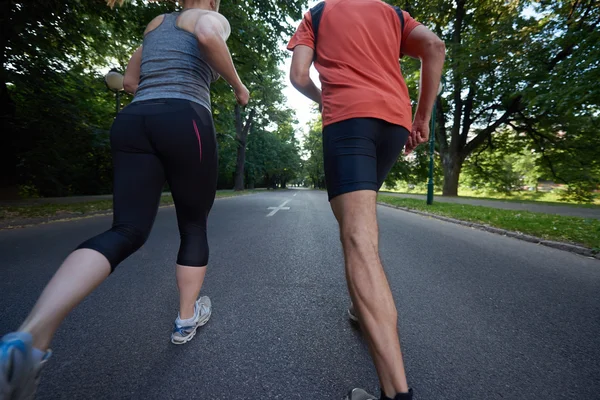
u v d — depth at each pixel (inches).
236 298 92.8
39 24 330.6
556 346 68.3
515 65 612.4
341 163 43.3
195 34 53.1
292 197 806.5
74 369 56.7
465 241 198.4
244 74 410.6
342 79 47.0
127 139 50.4
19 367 28.0
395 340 35.7
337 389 52.6
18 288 98.9
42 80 360.2
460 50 668.1
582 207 498.0
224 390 51.8
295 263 134.0
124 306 85.4
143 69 55.7
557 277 121.5
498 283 112.1
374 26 50.6
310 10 54.2
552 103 389.1
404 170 1226.0
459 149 880.9
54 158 461.7
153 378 54.5
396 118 46.4
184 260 63.5
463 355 64.1
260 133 1528.1
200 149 54.4
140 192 49.1
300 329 73.7
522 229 223.5
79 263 36.7
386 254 155.5
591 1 395.5
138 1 334.6
